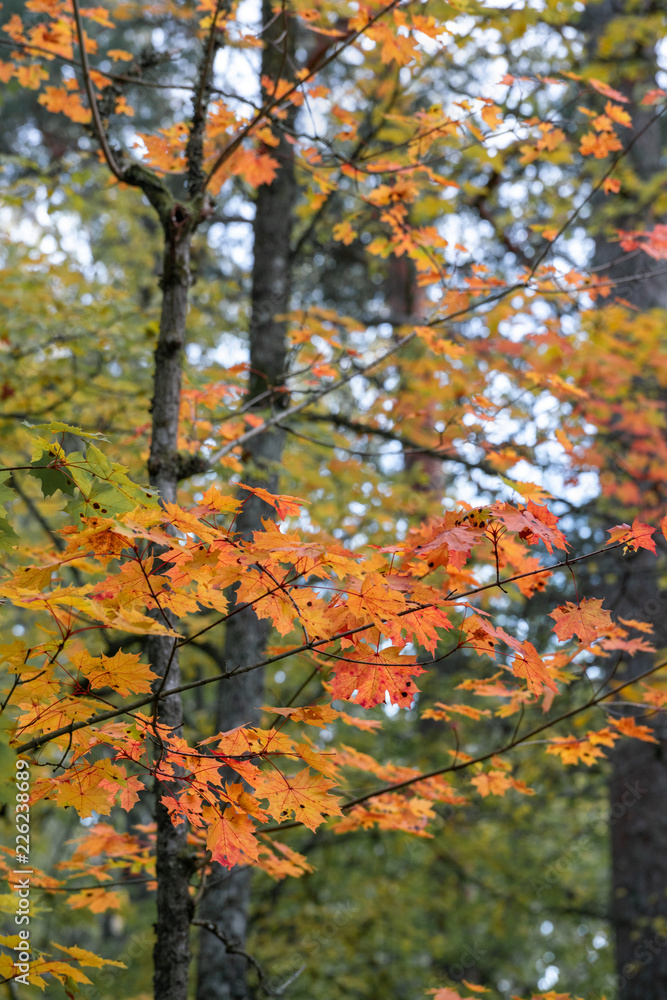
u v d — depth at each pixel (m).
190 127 3.41
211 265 8.57
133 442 4.55
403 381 6.78
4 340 5.34
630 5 6.84
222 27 3.33
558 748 2.93
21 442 5.73
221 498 1.88
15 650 1.74
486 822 9.09
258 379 5.40
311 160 3.75
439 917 9.63
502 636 1.91
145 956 8.02
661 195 6.96
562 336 5.73
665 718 7.01
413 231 3.76
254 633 5.06
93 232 9.02
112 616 1.71
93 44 3.62
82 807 1.93
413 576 2.24
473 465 5.17
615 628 2.73
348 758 3.11
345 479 6.41
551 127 3.60
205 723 7.14
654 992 6.71
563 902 9.09
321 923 7.82
